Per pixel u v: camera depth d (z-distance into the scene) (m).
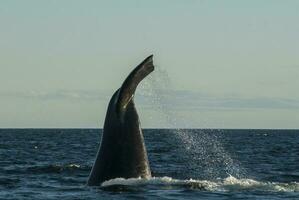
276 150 167.62
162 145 198.25
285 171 85.62
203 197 48.38
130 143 47.41
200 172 78.50
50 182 64.50
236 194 50.06
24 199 50.81
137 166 47.81
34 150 160.62
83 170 80.19
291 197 49.28
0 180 65.69
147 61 46.53
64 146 191.50
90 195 46.94
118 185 47.41
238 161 113.69
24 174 75.69
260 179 70.94
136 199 46.03
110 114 47.41
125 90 46.56
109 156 47.78
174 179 54.59
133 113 47.09
